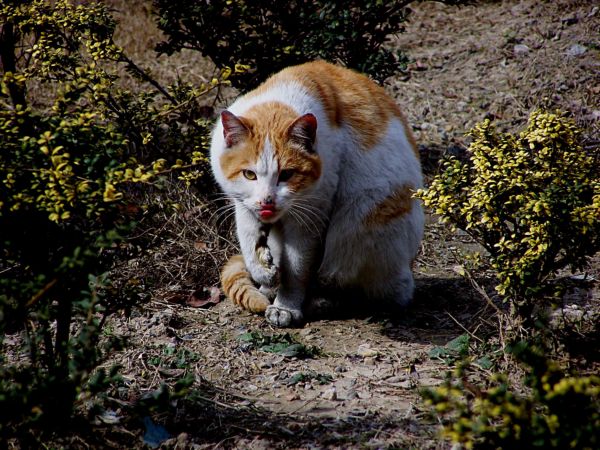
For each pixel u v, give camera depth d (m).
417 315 5.54
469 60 9.68
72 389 3.18
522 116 8.47
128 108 6.05
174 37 6.83
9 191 3.48
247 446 3.77
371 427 3.90
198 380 4.46
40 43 5.79
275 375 4.57
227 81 4.22
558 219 4.18
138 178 3.46
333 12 6.90
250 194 5.10
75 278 3.54
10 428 3.43
